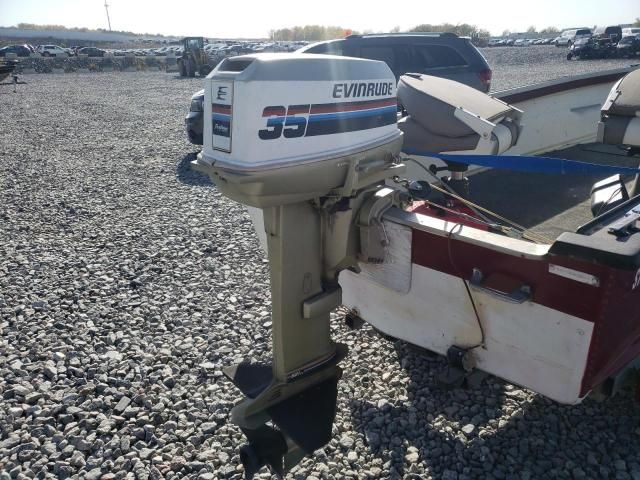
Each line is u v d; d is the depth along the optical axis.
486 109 3.25
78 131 11.35
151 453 2.45
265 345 3.28
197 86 21.62
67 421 2.66
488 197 4.32
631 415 2.54
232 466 2.36
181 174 7.50
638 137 3.30
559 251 1.80
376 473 2.29
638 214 1.98
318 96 1.92
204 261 4.50
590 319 1.84
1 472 2.34
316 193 2.01
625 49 30.22
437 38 6.73
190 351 3.23
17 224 5.53
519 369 2.14
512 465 2.29
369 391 2.79
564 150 5.52
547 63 29.16
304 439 1.99
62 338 3.38
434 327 2.38
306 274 2.12
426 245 2.23
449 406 2.66
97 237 5.12
